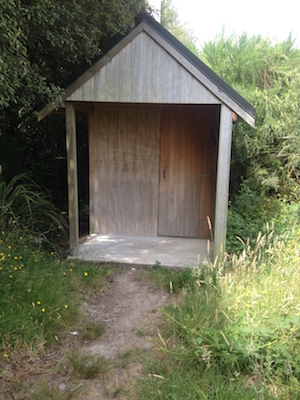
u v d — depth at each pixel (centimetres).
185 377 232
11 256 349
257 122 659
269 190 668
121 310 339
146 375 241
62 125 688
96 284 384
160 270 425
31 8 334
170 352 249
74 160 452
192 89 402
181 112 538
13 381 234
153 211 569
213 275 351
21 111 462
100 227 587
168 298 363
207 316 276
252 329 258
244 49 791
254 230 492
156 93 409
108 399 223
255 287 310
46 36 383
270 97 681
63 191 723
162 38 394
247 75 768
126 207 574
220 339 251
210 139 536
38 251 399
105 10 443
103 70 415
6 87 321
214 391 214
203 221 561
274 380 232
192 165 548
